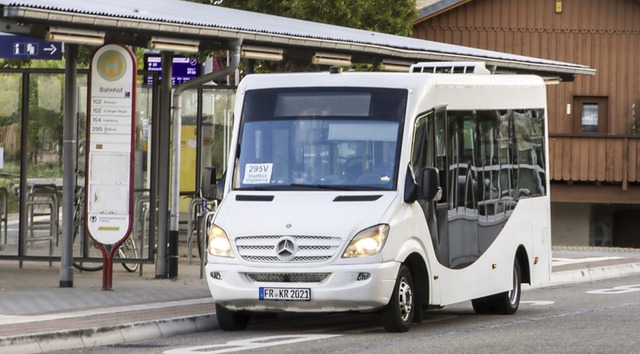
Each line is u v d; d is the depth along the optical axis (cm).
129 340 2384
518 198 3097
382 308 2483
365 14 5772
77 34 2789
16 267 3603
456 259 2733
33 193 3522
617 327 2600
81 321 2431
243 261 2452
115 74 3011
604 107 7369
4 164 3528
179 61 5069
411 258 2564
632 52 7344
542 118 3272
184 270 3634
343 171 2553
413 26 7444
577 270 4291
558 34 7375
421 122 2611
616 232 7231
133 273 3522
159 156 3472
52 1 2836
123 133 3011
